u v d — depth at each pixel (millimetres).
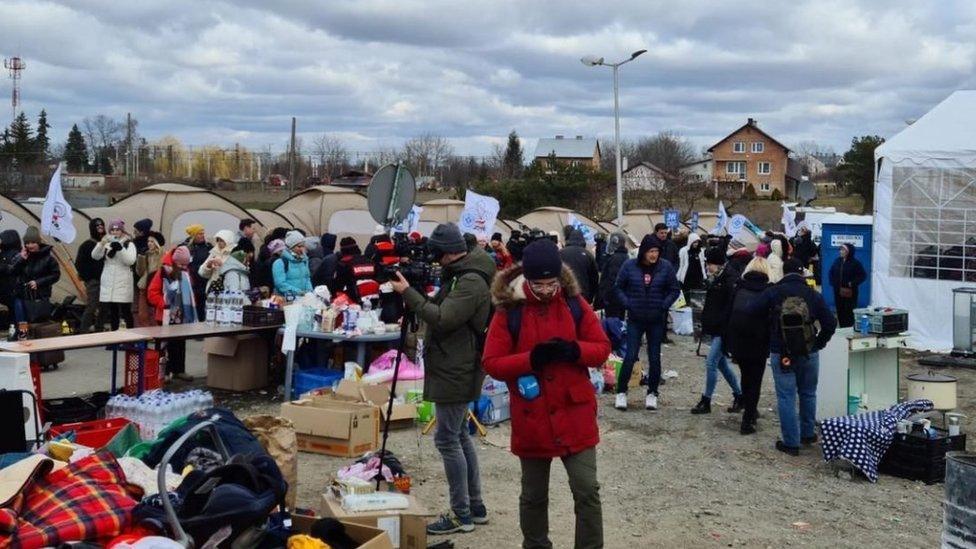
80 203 37375
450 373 6215
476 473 6598
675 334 17312
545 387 5133
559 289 5301
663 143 80688
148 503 4762
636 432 9766
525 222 30125
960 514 4836
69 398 8680
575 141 81812
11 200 17141
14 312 13195
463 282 6125
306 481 7621
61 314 15742
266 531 4812
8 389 7012
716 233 28156
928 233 15930
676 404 11164
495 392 9727
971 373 13906
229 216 19922
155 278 12242
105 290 13555
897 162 16078
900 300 16188
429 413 9375
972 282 15562
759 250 10852
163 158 52188
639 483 7965
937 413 10820
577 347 5109
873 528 6953
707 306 10625
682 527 6855
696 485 7941
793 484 8047
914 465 8227
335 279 12344
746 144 85625
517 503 7184
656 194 51438
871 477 8125
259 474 4852
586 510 5156
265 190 50312
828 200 69438
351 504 5895
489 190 47688
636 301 10547
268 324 10484
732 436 9656
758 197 76812
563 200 47969
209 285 11305
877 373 10445
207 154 52312
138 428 7348
